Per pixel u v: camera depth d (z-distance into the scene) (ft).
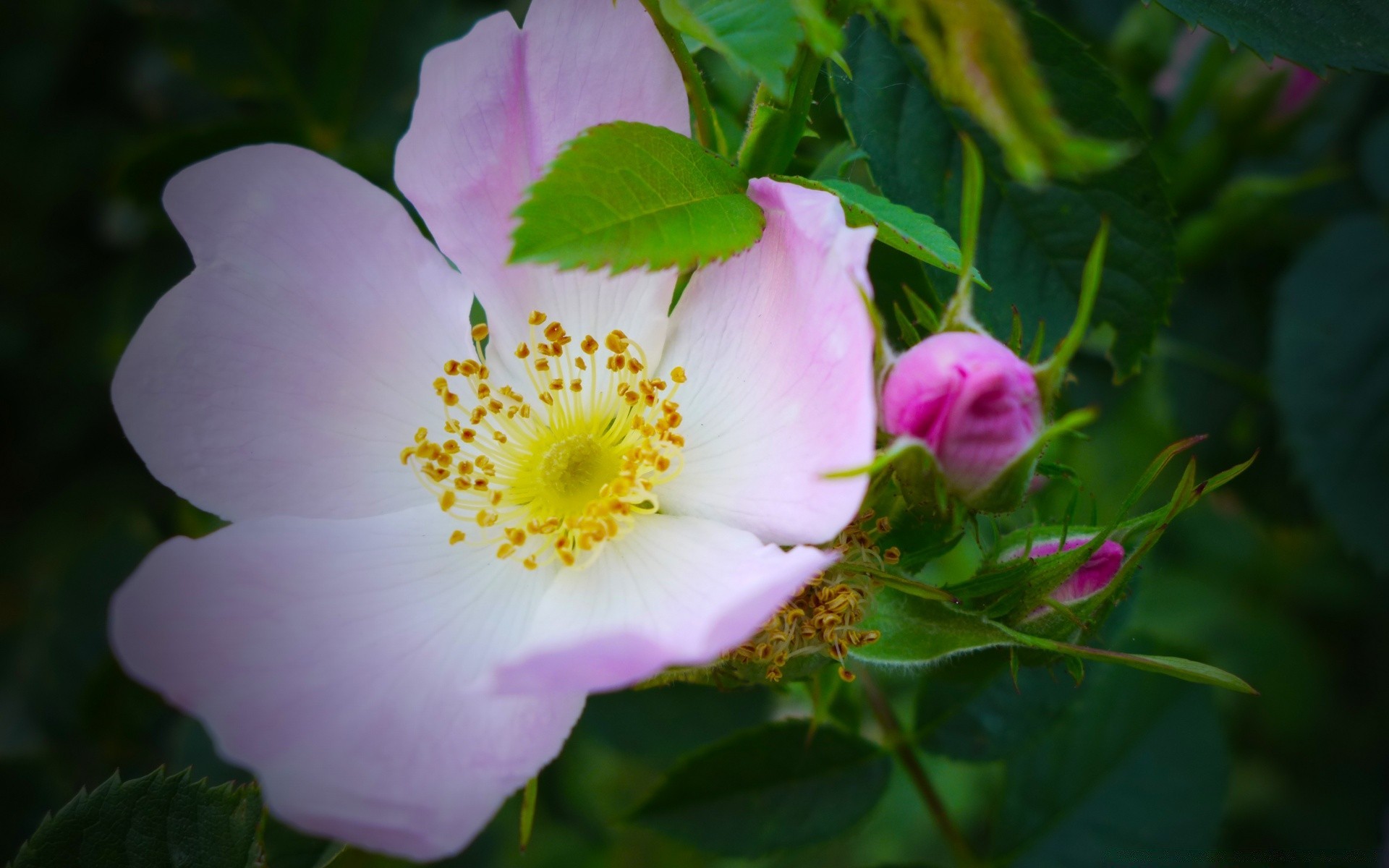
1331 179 0.56
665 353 0.36
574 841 0.69
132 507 0.76
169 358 0.35
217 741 0.31
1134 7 0.51
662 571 0.34
